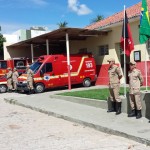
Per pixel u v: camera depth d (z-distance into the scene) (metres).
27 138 9.20
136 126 9.48
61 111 12.99
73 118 11.39
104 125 9.82
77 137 9.09
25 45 30.53
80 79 22.55
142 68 18.88
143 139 8.07
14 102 17.39
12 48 31.81
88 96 14.84
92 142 8.43
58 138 9.03
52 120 11.98
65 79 22.17
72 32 21.50
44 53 32.25
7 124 11.48
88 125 10.48
